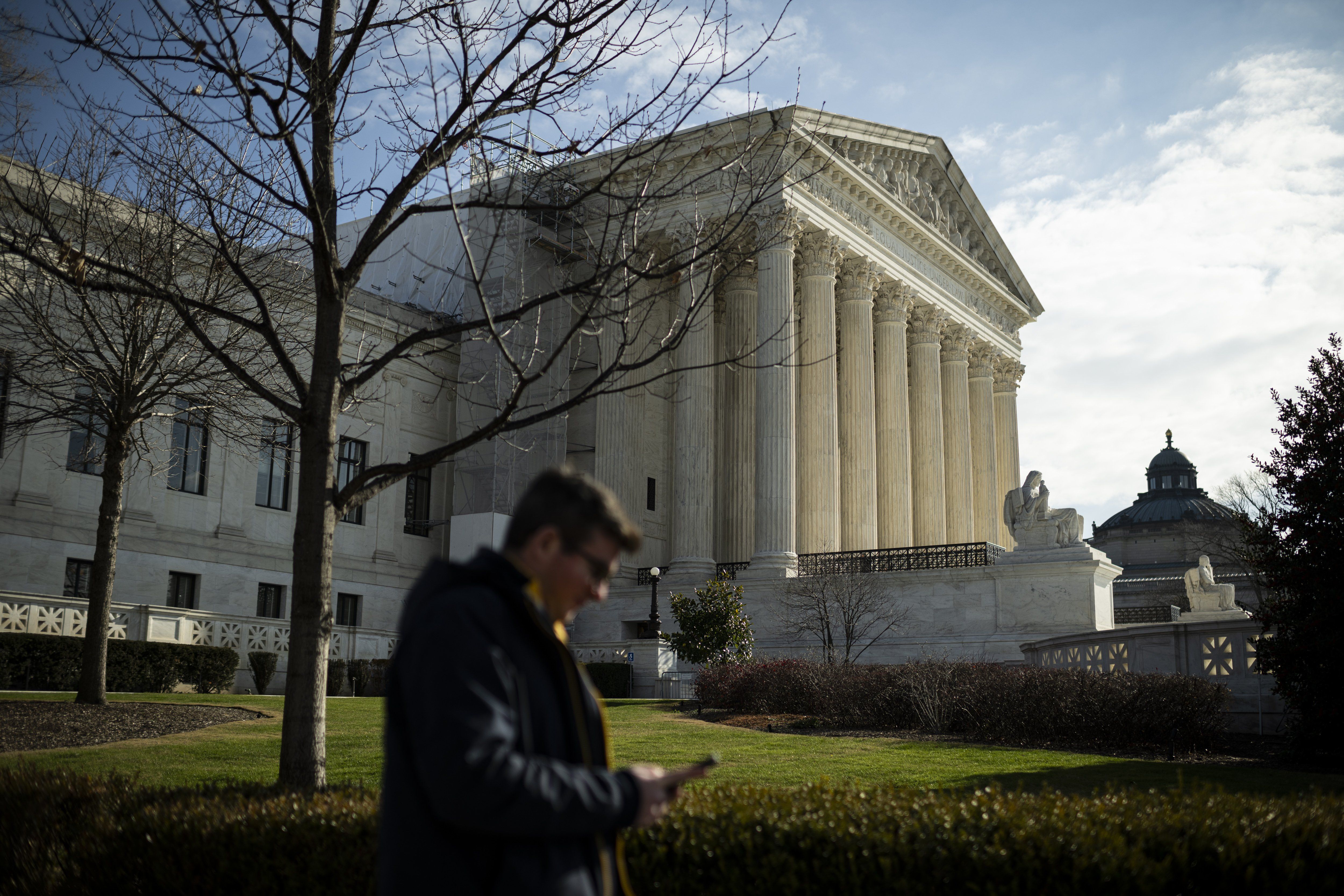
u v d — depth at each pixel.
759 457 42.38
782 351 42.09
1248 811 5.61
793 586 39.88
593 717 3.52
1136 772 13.55
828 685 23.27
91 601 20.42
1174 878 4.99
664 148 10.92
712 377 45.12
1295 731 16.80
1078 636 25.30
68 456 33.41
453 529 43.47
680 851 5.36
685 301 41.88
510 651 3.26
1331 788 12.27
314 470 9.32
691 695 33.41
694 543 43.34
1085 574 36.06
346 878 5.67
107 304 21.83
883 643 39.00
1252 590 60.94
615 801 3.16
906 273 52.84
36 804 7.35
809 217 44.41
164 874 6.19
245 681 34.09
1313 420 17.39
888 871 5.07
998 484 63.38
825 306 45.47
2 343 26.47
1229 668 21.38
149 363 21.16
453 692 3.06
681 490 43.81
